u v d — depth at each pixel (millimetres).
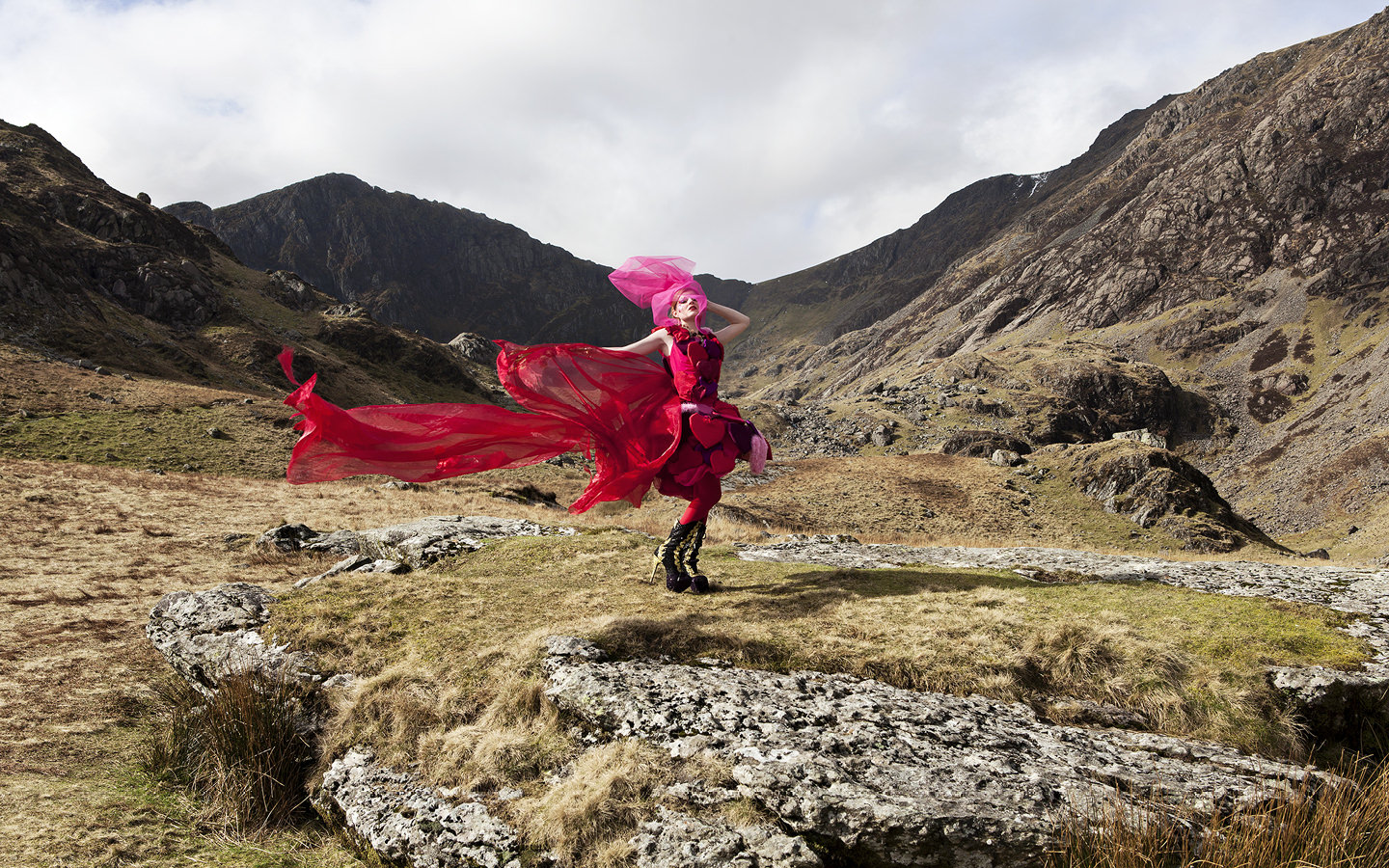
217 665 6312
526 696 5191
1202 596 6332
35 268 82188
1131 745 4566
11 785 5066
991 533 67250
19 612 11148
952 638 5676
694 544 7102
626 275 6656
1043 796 3930
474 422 6258
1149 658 5207
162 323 96375
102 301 90062
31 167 115938
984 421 135000
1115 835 3639
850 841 3748
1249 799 3953
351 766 5094
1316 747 4691
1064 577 7500
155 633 6953
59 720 6555
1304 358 165250
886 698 4926
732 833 3914
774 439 122875
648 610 6430
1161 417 154625
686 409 6328
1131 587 6699
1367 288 173125
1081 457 83438
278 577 13312
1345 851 3650
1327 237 194000
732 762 4273
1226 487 132500
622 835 4023
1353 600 6262
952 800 3832
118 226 110438
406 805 4617
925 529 66562
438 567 8289
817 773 4043
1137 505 73625
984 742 4430
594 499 6566
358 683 5711
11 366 57562
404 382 117188
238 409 60375
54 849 4219
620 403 6555
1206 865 3645
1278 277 195250
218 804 4984
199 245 128875
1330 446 128125
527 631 6117
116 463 42750
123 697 7230
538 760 4723
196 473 43906
